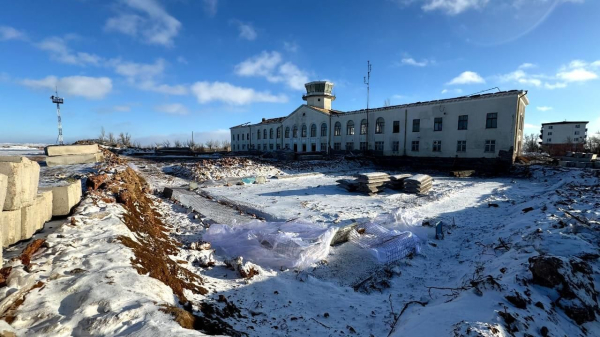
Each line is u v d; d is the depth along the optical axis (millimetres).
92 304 3236
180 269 5566
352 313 4926
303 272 6422
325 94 47094
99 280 3738
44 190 6500
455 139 29953
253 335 3873
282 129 49156
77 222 5969
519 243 6812
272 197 15414
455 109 29891
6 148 41656
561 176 21438
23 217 5027
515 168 25531
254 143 56469
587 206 9852
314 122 43406
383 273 6605
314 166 28906
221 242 8039
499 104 27016
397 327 4266
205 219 10672
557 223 7684
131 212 7965
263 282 5859
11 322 2875
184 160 34969
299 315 4715
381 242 8148
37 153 27609
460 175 25016
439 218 11266
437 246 8391
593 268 5211
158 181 19781
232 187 18531
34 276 3701
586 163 24047
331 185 19578
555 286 4621
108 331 2850
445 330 3547
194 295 4738
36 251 4586
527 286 4656
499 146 27094
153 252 5641
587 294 4555
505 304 4109
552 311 4223
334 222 10609
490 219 11016
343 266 7094
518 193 16516
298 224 9125
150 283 3986
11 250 4582
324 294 5617
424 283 6266
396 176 17578
